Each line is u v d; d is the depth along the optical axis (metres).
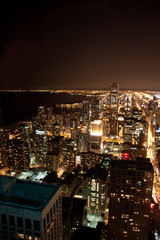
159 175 172.88
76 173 171.38
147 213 88.88
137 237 91.81
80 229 78.75
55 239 42.53
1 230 38.59
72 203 106.19
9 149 183.75
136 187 87.44
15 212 36.97
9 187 41.25
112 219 92.75
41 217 35.62
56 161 189.62
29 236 37.22
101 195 130.12
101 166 160.88
